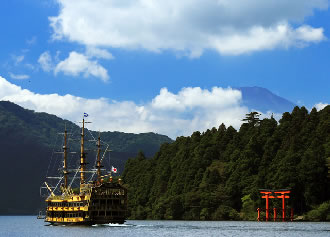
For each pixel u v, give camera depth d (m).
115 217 168.88
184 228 168.38
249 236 132.25
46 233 156.62
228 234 140.38
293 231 146.75
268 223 195.25
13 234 165.25
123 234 143.12
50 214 187.88
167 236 135.75
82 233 148.38
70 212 177.75
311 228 159.62
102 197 167.88
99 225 179.38
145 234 142.50
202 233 145.00
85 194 170.00
